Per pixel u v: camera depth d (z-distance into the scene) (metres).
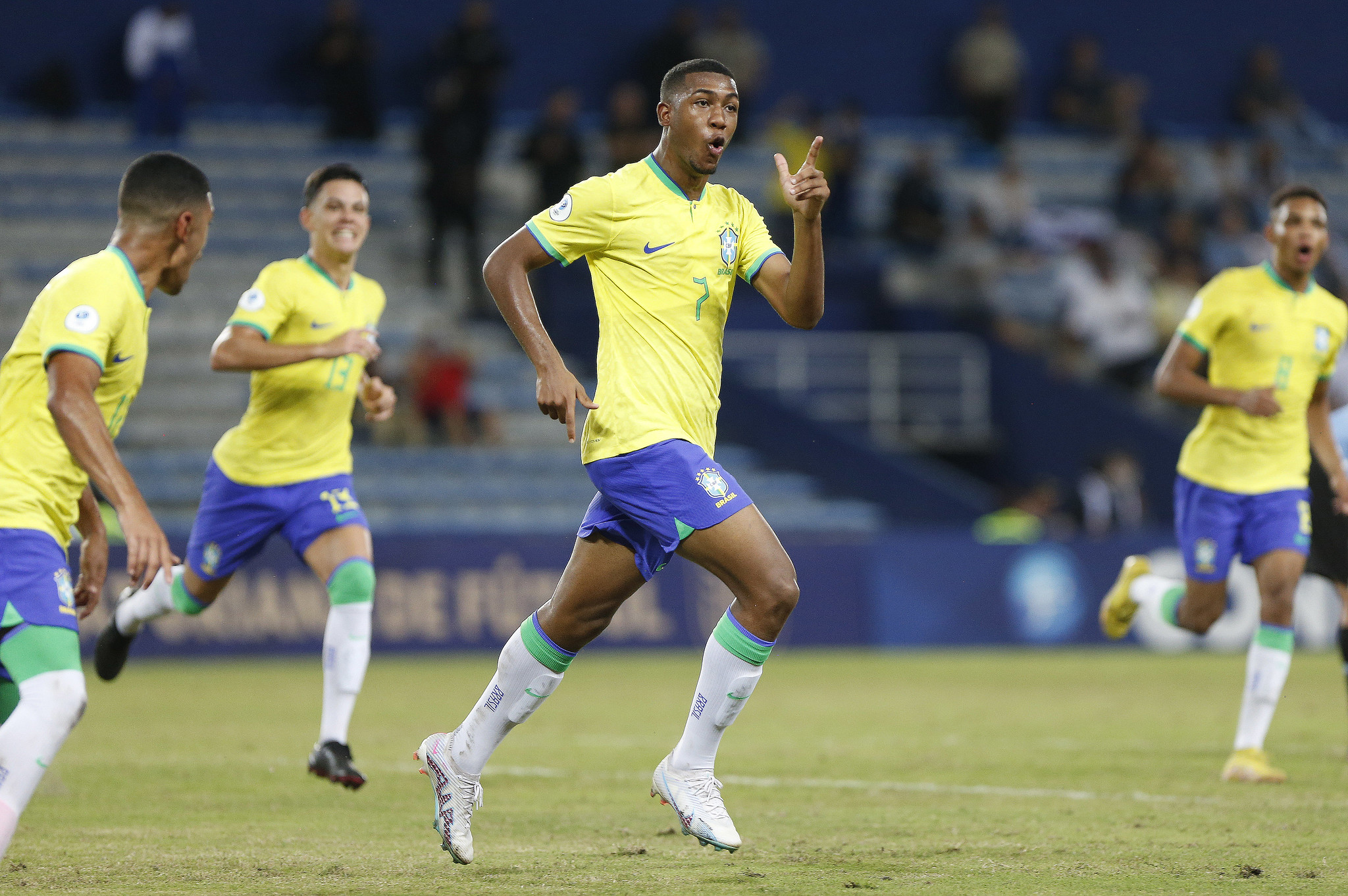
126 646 27.12
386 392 25.05
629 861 17.03
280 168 73.94
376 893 15.16
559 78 81.81
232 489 23.97
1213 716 34.72
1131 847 17.92
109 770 24.88
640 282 16.77
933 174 76.56
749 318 70.31
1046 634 56.97
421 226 71.44
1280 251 25.25
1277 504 25.08
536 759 26.66
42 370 14.24
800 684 43.12
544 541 53.12
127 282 14.44
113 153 72.00
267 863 16.81
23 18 74.00
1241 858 17.22
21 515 13.97
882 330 72.06
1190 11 90.44
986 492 70.69
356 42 72.00
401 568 51.41
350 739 29.78
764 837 18.70
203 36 76.44
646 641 53.09
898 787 23.27
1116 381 70.94
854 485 65.38
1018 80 82.94
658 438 16.34
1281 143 88.62
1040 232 76.19
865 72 86.25
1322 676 45.97
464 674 45.59
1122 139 87.19
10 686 15.96
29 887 15.38
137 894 15.03
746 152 78.56
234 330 23.20
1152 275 74.00
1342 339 25.69
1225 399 24.56
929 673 46.84
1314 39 91.75
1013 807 21.27
